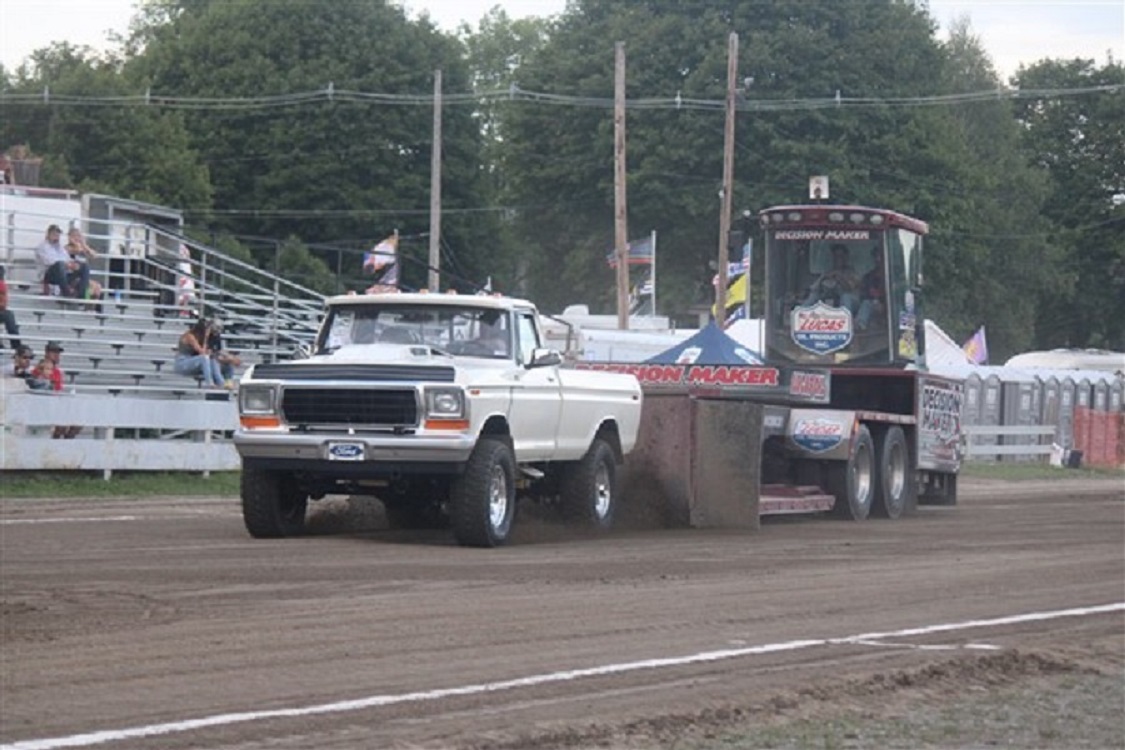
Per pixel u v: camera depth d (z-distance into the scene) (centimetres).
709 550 4591
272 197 18038
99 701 2292
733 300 12456
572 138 18425
